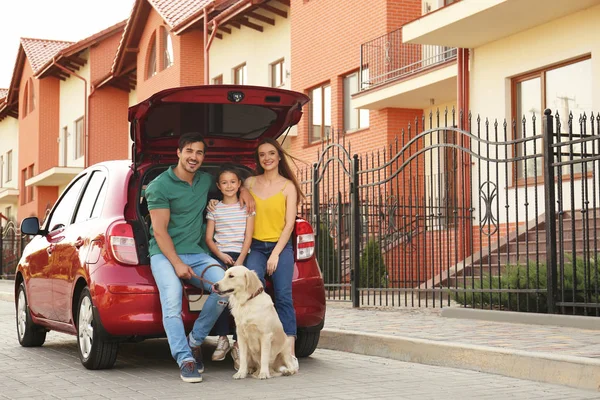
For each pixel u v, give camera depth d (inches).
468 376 250.2
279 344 251.3
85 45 1389.0
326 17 835.4
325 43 837.8
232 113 280.4
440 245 427.5
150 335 261.1
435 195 657.0
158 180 255.8
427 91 669.3
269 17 960.3
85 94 1401.3
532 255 463.2
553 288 334.6
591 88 526.6
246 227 264.1
